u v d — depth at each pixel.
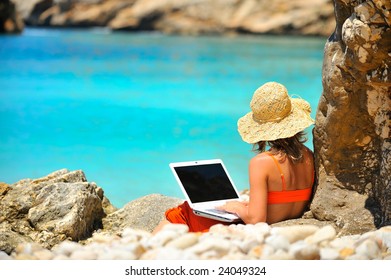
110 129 16.33
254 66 28.03
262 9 45.50
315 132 6.24
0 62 29.17
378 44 5.24
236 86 22.92
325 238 4.95
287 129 5.93
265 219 5.88
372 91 5.71
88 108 19.03
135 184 11.71
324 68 6.05
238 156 13.56
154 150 14.24
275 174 5.94
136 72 26.56
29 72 26.17
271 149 6.07
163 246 4.89
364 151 6.10
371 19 5.17
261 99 6.00
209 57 31.77
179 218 6.26
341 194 6.16
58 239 6.58
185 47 36.84
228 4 46.41
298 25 44.16
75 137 15.45
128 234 5.31
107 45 37.44
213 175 6.36
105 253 4.82
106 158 13.56
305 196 6.21
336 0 5.83
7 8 41.59
